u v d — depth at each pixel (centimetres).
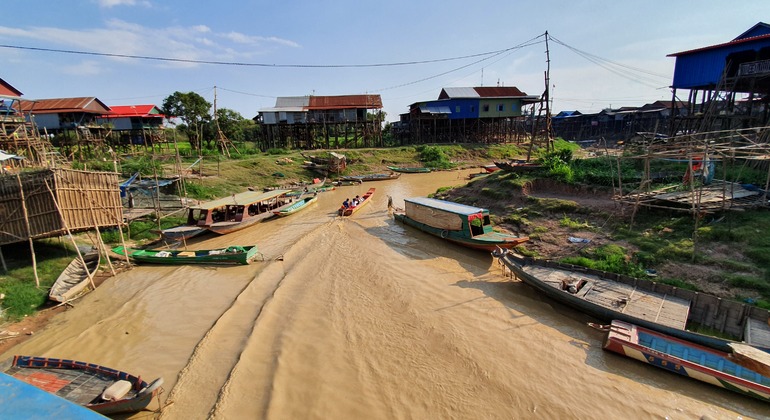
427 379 1041
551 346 1152
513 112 6256
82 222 1694
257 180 3922
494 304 1405
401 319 1328
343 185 4138
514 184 2477
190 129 5369
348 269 1773
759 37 2433
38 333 1284
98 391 932
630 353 1045
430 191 3650
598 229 1808
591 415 909
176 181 2902
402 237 2219
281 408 949
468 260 1839
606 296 1274
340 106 5797
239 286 1638
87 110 4203
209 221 2306
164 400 979
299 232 2392
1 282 1494
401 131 7200
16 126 2906
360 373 1070
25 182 1531
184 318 1383
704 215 1622
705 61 2791
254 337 1235
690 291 1198
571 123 8038
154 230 2169
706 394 942
